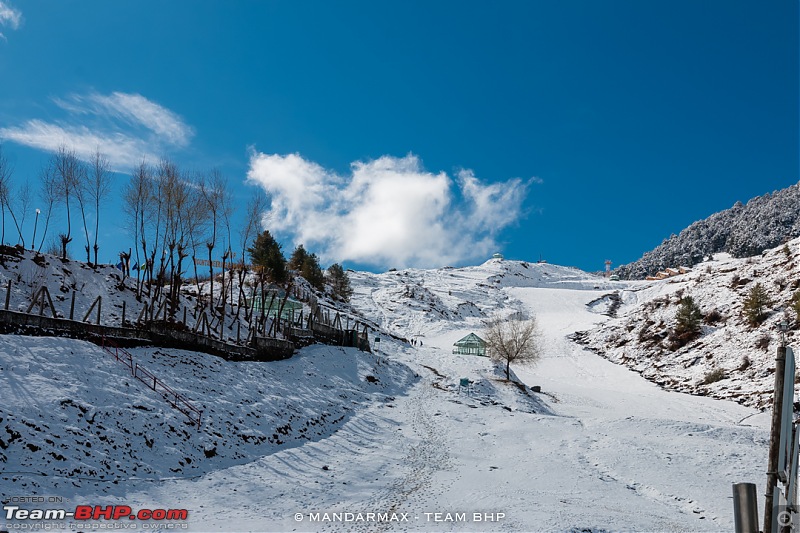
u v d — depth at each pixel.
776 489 7.13
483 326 121.31
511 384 58.31
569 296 162.00
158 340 32.97
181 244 46.31
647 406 62.78
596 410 55.06
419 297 136.38
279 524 19.22
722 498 27.72
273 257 81.06
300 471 26.03
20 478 17.50
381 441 34.12
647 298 150.75
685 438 39.81
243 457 25.95
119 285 41.72
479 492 25.44
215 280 75.56
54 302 35.31
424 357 68.44
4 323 25.59
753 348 77.88
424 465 29.86
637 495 27.86
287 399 35.41
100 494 18.61
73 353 25.88
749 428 45.53
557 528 20.14
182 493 20.64
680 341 90.06
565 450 35.78
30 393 21.34
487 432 39.25
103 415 22.56
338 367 49.44
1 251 37.09
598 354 98.81
